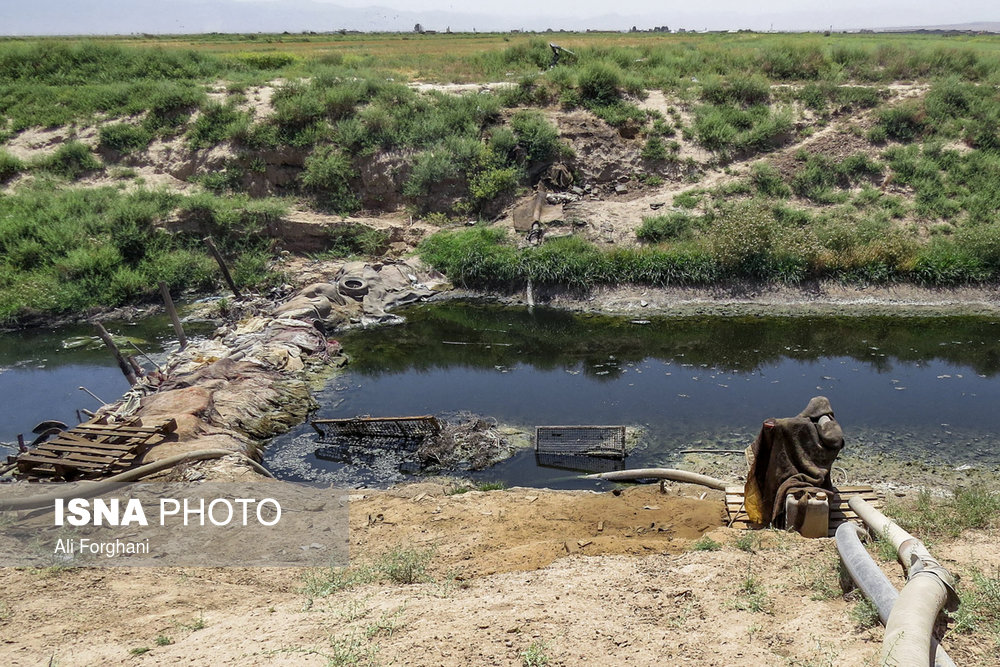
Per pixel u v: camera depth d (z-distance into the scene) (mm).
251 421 11789
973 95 22906
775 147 22172
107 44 30484
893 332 15594
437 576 6906
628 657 4668
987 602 5004
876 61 26234
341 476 10555
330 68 27141
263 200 21672
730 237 17922
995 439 10875
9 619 5961
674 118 23250
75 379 14359
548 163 22031
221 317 17453
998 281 17281
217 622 5805
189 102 24734
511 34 56938
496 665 4633
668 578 6008
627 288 17938
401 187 22156
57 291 18250
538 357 14930
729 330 16016
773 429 7500
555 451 10945
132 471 9273
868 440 10914
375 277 18516
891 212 19438
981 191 19828
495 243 19453
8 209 20750
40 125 24672
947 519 7137
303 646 5039
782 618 5199
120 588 6652
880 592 4906
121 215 20266
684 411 12164
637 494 9367
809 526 7062
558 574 6336
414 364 14734
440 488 9977
